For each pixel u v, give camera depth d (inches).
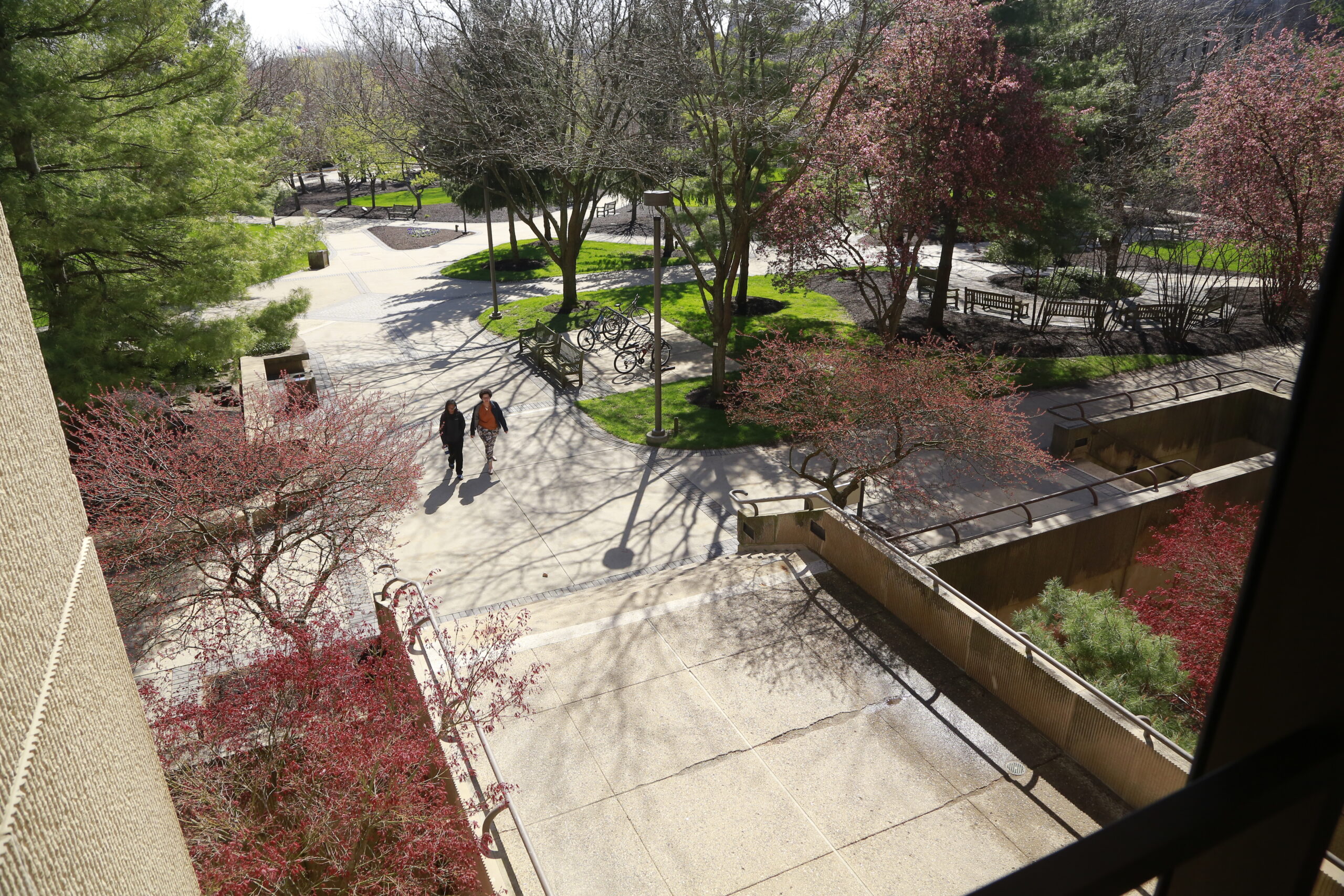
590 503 554.3
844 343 571.2
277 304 600.7
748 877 239.5
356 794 230.2
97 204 468.4
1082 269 1170.6
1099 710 267.3
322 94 2222.0
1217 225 906.1
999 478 478.6
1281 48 872.9
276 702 255.8
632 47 708.7
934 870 240.7
